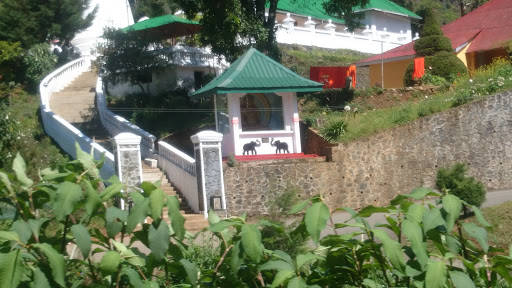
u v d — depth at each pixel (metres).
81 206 3.81
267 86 19.84
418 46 29.02
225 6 24.20
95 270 4.42
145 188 3.80
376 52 42.41
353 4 27.23
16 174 3.80
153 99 28.91
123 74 28.06
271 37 26.94
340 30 45.81
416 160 18.95
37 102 29.83
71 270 4.67
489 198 17.06
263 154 20.03
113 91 31.12
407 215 4.01
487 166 19.48
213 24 24.64
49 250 3.38
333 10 27.45
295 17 43.62
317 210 3.86
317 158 18.02
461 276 3.84
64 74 31.42
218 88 19.38
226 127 20.48
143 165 20.73
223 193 16.06
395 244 3.83
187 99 28.84
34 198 3.92
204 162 16.02
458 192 14.03
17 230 3.49
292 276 3.96
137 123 26.05
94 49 34.09
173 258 4.30
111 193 3.72
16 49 32.00
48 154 21.47
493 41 29.38
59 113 28.14
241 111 20.39
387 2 49.09
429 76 26.19
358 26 29.02
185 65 30.03
